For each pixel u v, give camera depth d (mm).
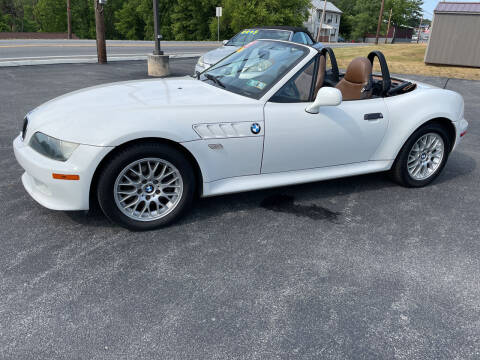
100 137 2566
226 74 3609
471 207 3693
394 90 3863
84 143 2570
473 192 4066
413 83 4164
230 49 8695
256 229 3084
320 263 2680
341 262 2703
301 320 2152
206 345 1954
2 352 1856
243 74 3475
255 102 3094
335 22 78750
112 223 3066
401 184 4059
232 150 2998
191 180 2971
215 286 2393
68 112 2787
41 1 72000
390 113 3648
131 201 2926
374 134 3602
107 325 2053
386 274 2594
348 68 3869
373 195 3859
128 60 14961
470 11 14227
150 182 2857
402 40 94750
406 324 2162
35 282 2350
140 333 2010
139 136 2627
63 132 2625
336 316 2195
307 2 44688
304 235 3031
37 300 2203
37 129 2760
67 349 1895
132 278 2432
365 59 3768
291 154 3252
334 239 2996
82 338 1962
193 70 13109
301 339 2021
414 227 3248
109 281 2393
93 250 2703
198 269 2549
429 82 11727
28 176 3117
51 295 2248
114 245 2773
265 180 3264
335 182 4148
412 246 2951
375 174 4469
